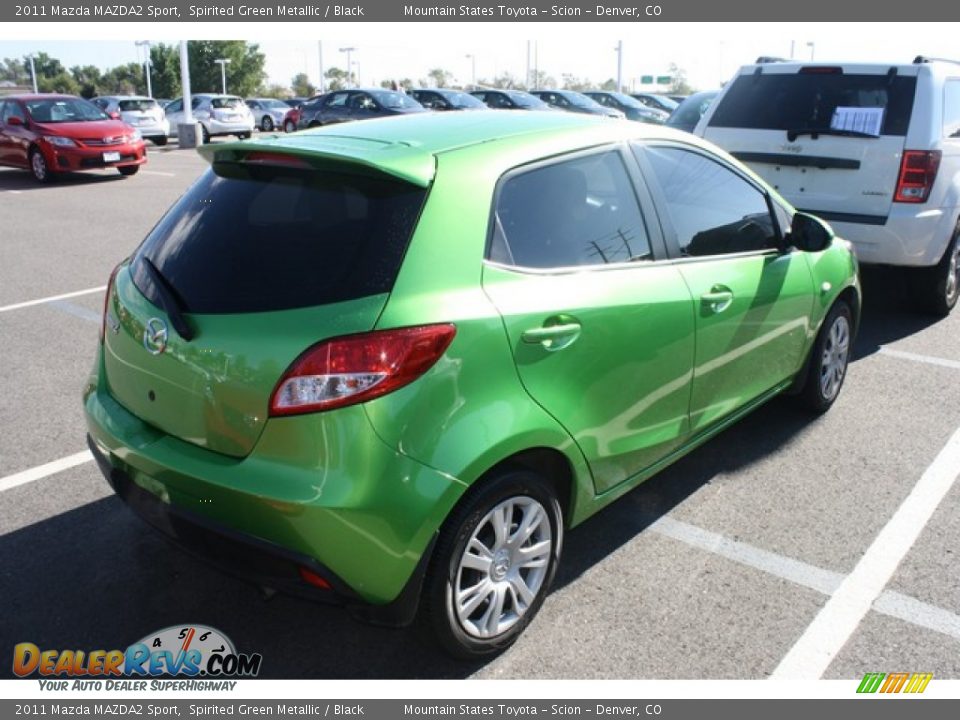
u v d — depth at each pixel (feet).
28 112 52.65
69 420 15.84
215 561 8.63
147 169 60.95
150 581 10.94
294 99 151.94
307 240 8.61
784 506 12.75
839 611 10.32
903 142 19.20
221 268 8.80
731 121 21.81
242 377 8.13
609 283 10.11
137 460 8.99
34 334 21.04
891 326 21.70
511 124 10.53
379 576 8.16
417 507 8.13
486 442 8.54
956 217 20.65
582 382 9.70
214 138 91.35
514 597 9.55
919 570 11.12
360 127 10.52
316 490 7.84
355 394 7.84
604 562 11.35
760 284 12.75
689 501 12.92
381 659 9.66
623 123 11.39
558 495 10.30
